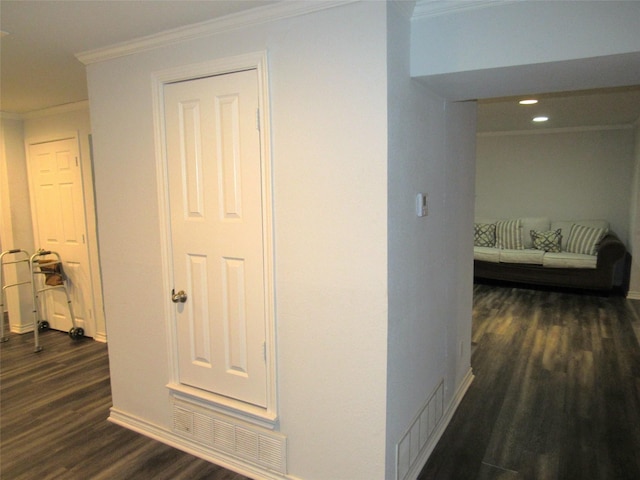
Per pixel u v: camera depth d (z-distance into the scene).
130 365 2.72
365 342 1.89
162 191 2.40
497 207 7.09
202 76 2.18
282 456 2.19
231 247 2.22
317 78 1.87
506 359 3.71
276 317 2.11
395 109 1.82
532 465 2.33
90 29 2.15
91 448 2.55
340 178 1.86
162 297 2.51
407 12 1.87
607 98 4.04
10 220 4.45
